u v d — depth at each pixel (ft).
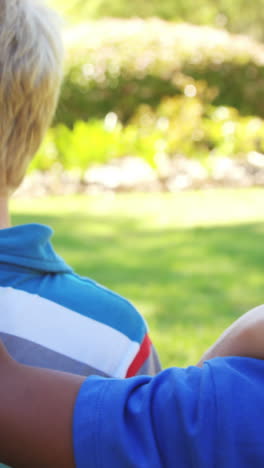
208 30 38.37
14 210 24.11
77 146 29.22
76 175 28.96
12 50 3.26
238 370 2.62
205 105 32.60
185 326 12.35
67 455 2.52
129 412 2.56
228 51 32.96
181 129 30.71
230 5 66.49
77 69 31.91
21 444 2.54
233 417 2.49
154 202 25.76
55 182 28.43
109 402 2.55
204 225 21.44
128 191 28.22
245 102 33.60
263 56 34.58
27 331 3.29
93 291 3.52
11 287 3.32
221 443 2.46
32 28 3.33
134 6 64.95
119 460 2.48
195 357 10.98
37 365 3.28
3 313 3.28
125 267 16.42
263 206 24.52
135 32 34.22
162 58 32.17
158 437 2.52
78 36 35.19
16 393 2.57
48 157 29.17
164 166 29.78
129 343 3.49
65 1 64.54
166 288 14.70
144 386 2.66
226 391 2.52
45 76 3.35
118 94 32.14
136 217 22.94
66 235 19.98
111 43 32.60
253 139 31.19
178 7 65.57
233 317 12.89
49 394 2.58
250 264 16.65
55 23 3.49
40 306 3.34
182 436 2.50
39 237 3.38
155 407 2.56
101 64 31.96
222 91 33.09
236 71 33.09
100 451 2.48
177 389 2.56
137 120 32.01
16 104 3.30
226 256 17.42
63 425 2.52
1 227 3.44
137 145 29.99
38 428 2.53
